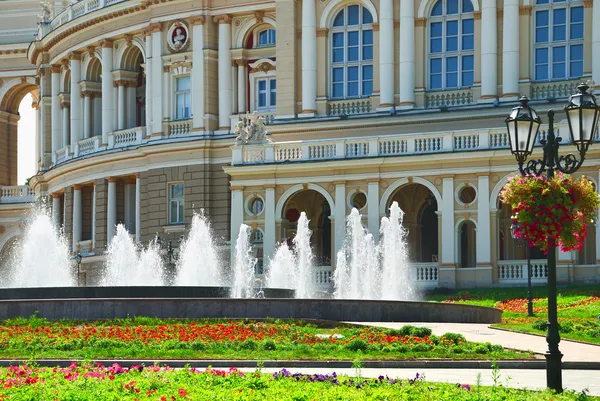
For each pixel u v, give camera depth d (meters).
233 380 22.64
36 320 36.59
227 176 74.12
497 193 57.12
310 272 60.53
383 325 37.50
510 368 29.50
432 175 58.69
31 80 99.81
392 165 59.47
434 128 65.56
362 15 69.38
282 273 61.09
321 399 20.00
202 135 74.69
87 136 84.38
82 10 84.19
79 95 85.19
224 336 33.38
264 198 62.25
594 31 62.59
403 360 29.56
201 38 75.50
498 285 56.94
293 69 69.94
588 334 36.19
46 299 38.00
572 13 63.88
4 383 21.97
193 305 37.56
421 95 67.06
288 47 70.06
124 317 37.25
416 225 66.56
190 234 74.19
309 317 38.06
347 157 60.47
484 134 57.81
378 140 60.12
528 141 24.23
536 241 24.19
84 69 84.81
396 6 67.88
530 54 64.44
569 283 55.06
